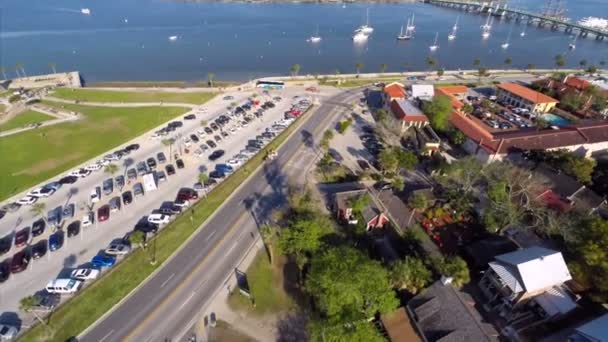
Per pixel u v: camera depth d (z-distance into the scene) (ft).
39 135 427.33
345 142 426.92
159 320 213.66
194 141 417.69
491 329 200.13
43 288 234.38
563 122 485.56
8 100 528.63
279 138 426.51
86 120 469.57
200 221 290.56
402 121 446.60
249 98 555.69
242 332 210.79
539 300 210.38
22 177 351.25
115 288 230.27
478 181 338.13
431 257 242.37
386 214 289.94
